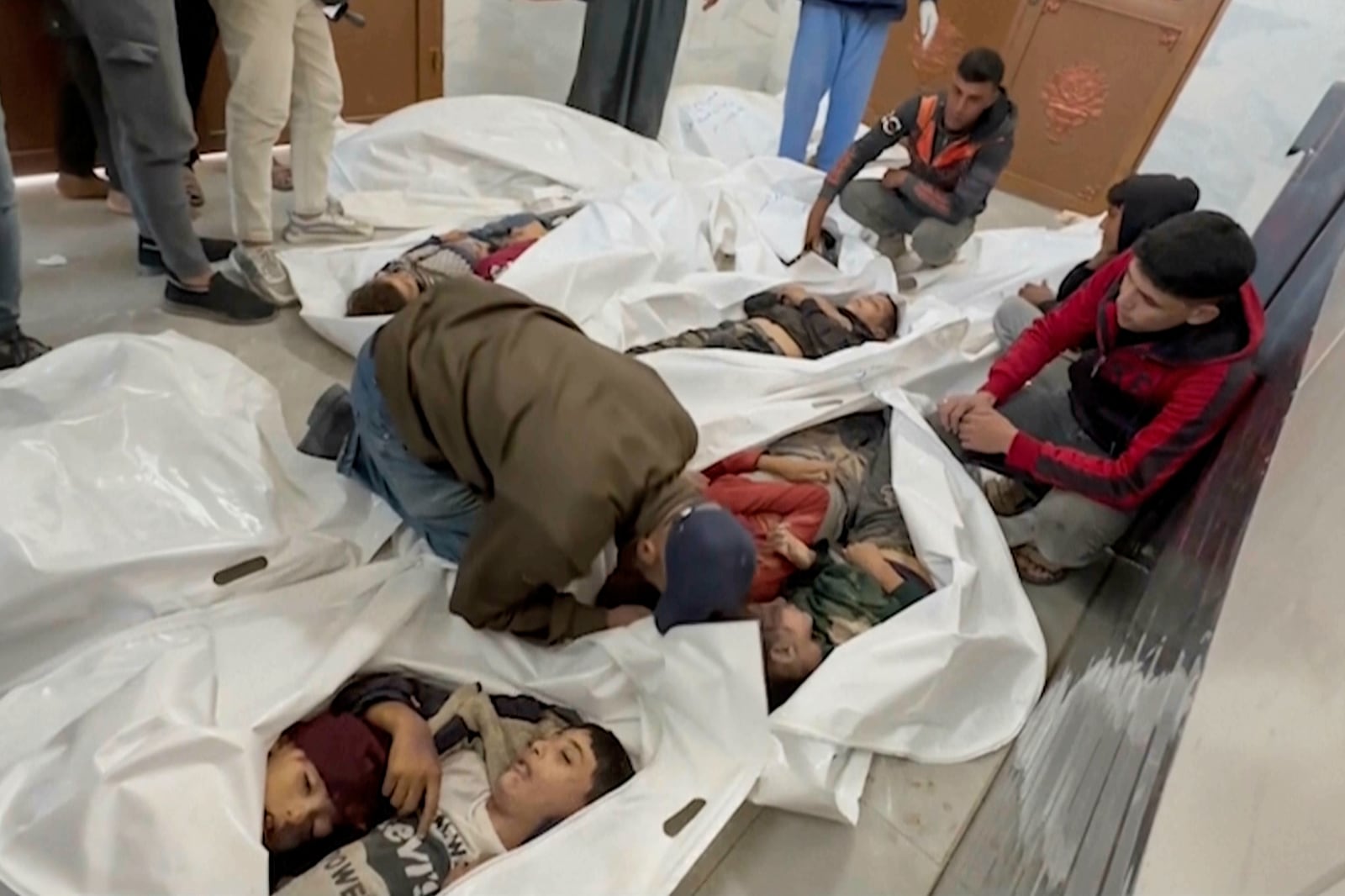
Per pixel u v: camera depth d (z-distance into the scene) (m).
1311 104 2.98
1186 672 0.77
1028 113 3.54
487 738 1.08
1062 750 1.11
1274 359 1.44
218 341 1.67
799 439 1.64
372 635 1.12
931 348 1.84
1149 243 1.34
